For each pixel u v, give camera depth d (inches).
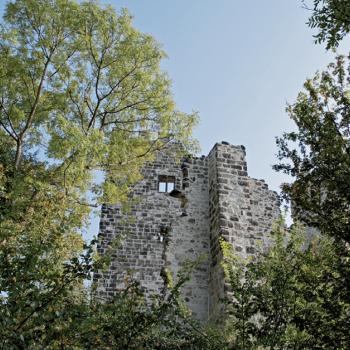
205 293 559.2
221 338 361.1
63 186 479.8
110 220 615.8
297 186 384.2
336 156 375.2
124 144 556.1
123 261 583.8
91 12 540.4
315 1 323.3
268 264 369.7
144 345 321.7
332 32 320.5
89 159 506.3
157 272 582.6
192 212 620.4
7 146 526.9
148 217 620.7
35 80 529.7
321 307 340.5
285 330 335.3
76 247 400.2
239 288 352.8
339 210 370.3
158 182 649.6
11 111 509.4
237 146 649.0
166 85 578.6
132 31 556.4
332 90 404.5
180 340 362.0
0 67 511.8
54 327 268.8
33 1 522.9
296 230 394.6
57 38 535.2
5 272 268.1
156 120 577.0
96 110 555.5
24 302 260.2
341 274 344.2
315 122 391.9
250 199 636.1
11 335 247.6
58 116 476.4
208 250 591.2
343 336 337.1
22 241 304.0
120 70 555.2
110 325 300.8
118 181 582.2
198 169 655.1
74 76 545.0
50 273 277.7
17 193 408.2
